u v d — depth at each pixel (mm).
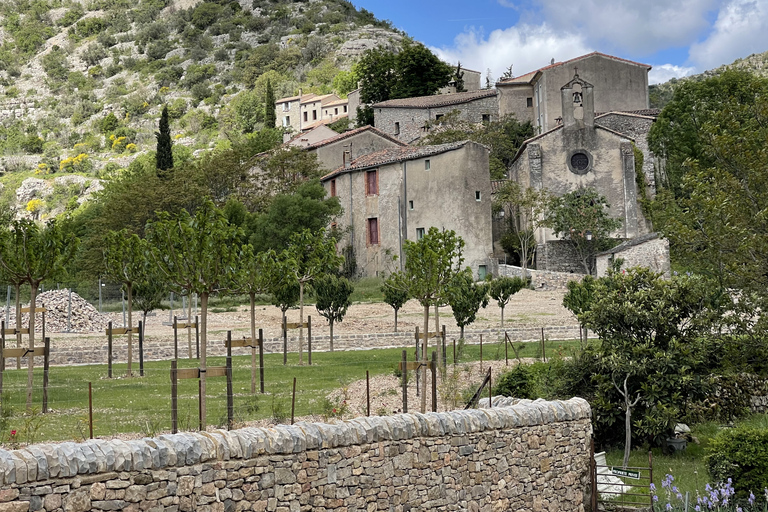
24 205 142750
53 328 36562
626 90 78500
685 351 20344
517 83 84875
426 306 22109
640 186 66250
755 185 21344
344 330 38031
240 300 50250
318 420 18125
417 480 14000
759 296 20516
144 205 62219
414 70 103625
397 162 60750
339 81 164625
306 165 70500
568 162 64812
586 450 17266
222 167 72250
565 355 27406
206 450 11320
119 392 21766
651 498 16219
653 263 52812
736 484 16828
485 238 58062
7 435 15211
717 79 67375
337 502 12812
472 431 15000
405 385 19531
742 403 22125
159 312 44250
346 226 64812
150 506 10664
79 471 10062
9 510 9461
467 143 57750
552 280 55906
